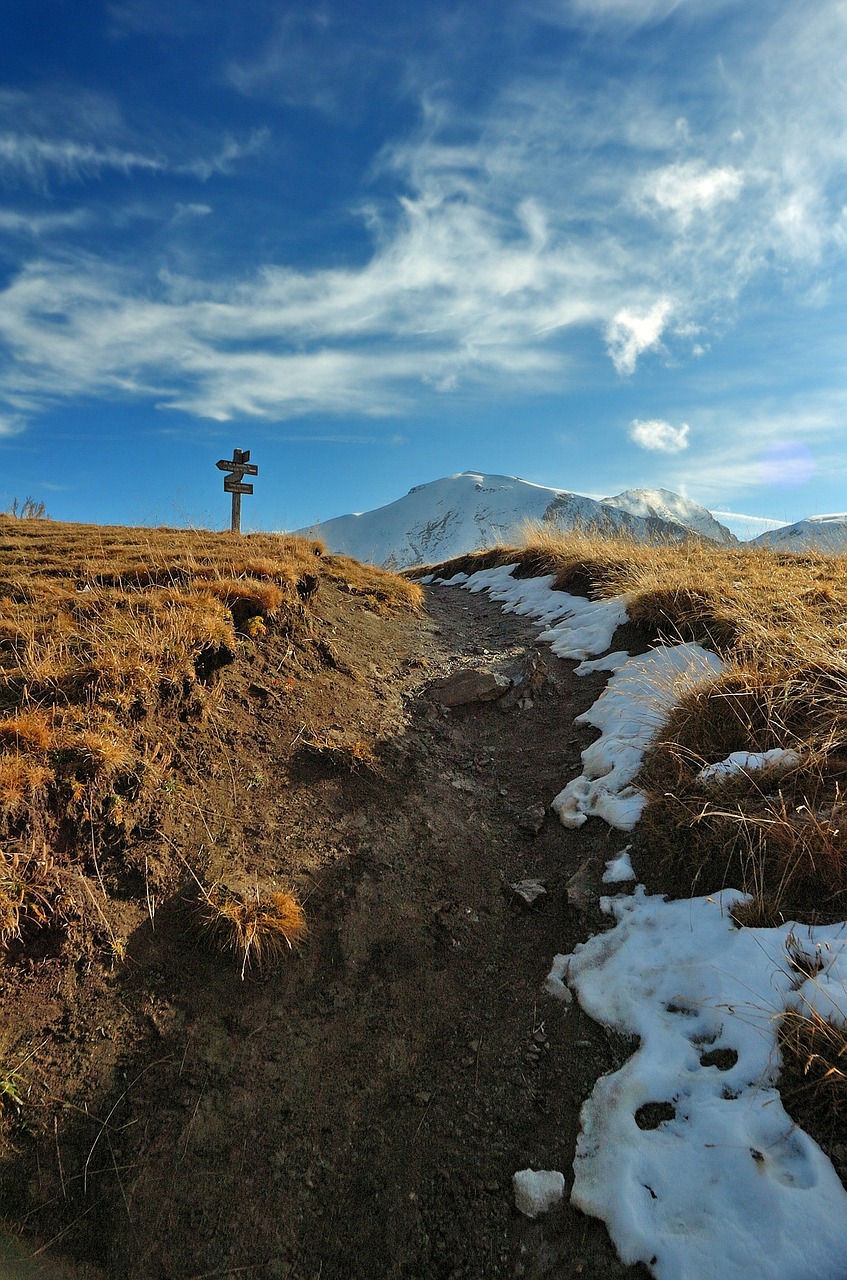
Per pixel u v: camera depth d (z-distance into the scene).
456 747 6.18
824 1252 2.27
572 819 4.94
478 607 11.43
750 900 3.63
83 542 9.84
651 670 6.41
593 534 12.32
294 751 5.32
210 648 5.51
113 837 3.97
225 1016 3.46
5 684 4.66
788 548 10.47
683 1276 2.34
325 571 10.11
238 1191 2.90
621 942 3.82
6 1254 2.62
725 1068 2.98
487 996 3.83
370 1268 2.72
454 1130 3.16
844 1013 2.82
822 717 4.62
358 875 4.41
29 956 3.39
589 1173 2.80
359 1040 3.52
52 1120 2.96
